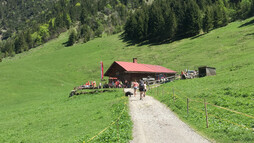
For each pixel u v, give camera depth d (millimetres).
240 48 60906
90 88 42000
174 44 99500
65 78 72938
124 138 10383
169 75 55250
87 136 11688
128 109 17422
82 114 20891
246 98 16406
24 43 176750
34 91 54750
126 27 152375
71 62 98250
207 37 91938
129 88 38594
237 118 12328
